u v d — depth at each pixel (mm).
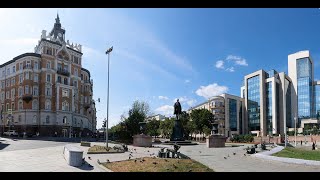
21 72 75062
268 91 121062
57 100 75875
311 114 125875
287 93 127688
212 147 40156
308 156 23953
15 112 74938
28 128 72375
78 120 83688
